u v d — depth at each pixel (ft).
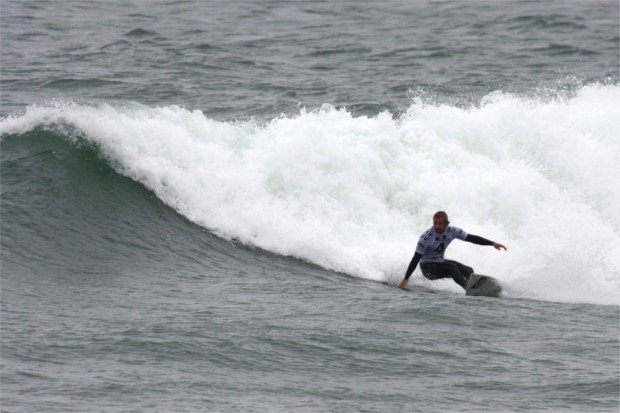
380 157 180.45
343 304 124.57
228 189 164.55
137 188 160.76
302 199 168.14
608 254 166.81
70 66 271.49
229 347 100.53
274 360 98.07
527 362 102.06
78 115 167.94
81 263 135.03
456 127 191.21
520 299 138.92
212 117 216.33
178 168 165.27
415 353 103.35
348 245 165.37
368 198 173.68
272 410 83.46
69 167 159.43
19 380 85.81
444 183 180.14
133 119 171.83
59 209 149.38
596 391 92.73
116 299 118.83
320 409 84.58
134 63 282.36
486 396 90.63
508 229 176.96
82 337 99.96
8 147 162.91
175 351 97.76
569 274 156.76
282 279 141.79
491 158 189.16
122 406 81.61
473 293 141.18
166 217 157.28
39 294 117.80
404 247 166.40
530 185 182.60
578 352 107.04
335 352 102.06
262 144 176.24
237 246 155.94
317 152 173.68
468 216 176.86
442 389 92.38
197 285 131.75
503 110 196.75
